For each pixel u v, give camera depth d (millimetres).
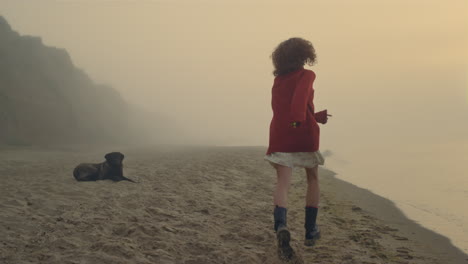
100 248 3094
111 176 7316
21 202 4875
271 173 9188
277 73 2758
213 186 6918
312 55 2697
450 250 3484
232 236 3635
